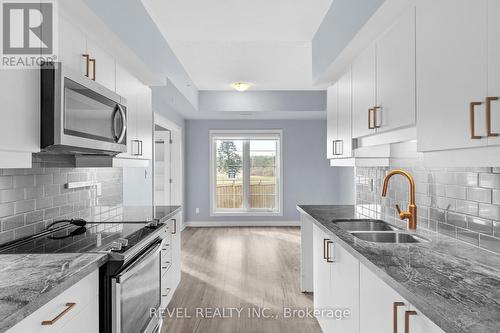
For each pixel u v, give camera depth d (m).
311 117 7.12
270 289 3.58
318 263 2.65
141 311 1.95
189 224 7.39
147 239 2.05
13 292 1.09
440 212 2.03
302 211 3.12
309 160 7.47
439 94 1.43
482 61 1.16
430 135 1.51
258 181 7.55
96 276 1.54
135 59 2.48
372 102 2.25
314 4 2.88
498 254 1.53
